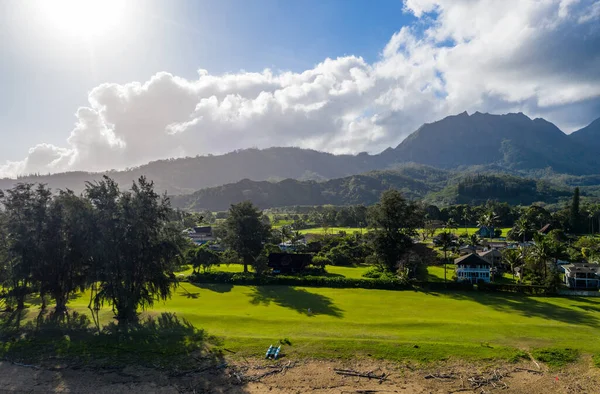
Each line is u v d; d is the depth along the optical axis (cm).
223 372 3869
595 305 6506
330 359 4069
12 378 3800
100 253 4938
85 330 4825
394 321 5088
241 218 9369
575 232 17062
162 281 5253
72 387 3656
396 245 9250
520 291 7444
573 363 3966
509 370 3859
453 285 7638
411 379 3734
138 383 3709
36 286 5600
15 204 5369
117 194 5253
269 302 6391
